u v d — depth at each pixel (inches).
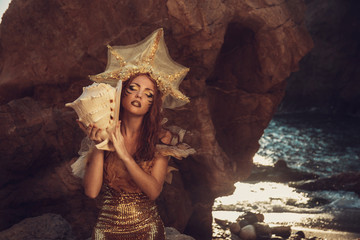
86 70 196.4
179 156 95.5
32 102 194.9
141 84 92.6
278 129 674.8
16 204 179.8
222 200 323.9
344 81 828.0
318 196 342.6
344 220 278.2
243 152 241.0
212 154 198.5
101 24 190.4
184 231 221.9
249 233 233.6
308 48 220.8
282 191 358.6
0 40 207.6
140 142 94.0
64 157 191.3
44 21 196.7
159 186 94.3
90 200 185.3
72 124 193.6
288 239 236.1
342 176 374.9
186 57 190.4
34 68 199.3
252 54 220.1
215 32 185.2
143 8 183.6
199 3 180.7
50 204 184.5
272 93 233.1
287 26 212.7
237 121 233.3
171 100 104.5
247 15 201.6
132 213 94.9
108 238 95.0
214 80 229.1
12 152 179.0
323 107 853.2
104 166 94.0
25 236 153.3
